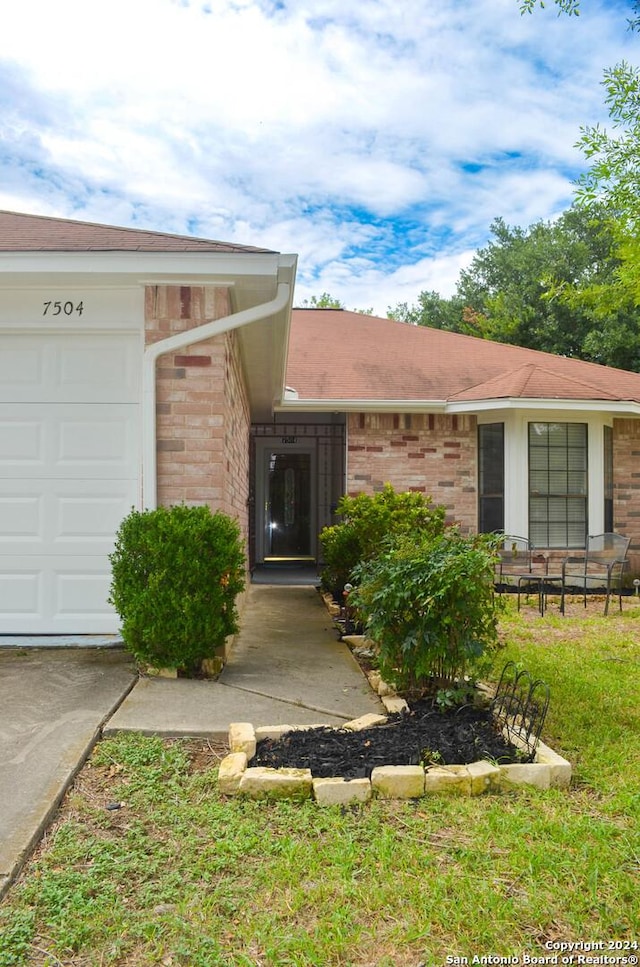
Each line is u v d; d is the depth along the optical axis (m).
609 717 4.14
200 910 2.22
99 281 5.34
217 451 5.35
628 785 3.17
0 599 5.45
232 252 5.12
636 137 7.11
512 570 10.70
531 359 13.62
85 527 5.48
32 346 5.52
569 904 2.26
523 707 4.05
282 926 2.15
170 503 5.32
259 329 6.70
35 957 2.00
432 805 2.95
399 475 11.33
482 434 11.40
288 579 12.24
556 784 3.17
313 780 3.02
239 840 2.63
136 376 5.52
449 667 4.12
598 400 10.69
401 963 2.00
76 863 2.47
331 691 4.52
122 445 5.51
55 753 3.25
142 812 2.86
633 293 7.71
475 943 2.08
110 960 1.99
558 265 23.41
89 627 5.45
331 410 11.30
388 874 2.43
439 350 13.84
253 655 5.63
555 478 11.00
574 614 8.37
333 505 13.66
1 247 5.11
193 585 4.65
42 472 5.49
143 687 4.34
